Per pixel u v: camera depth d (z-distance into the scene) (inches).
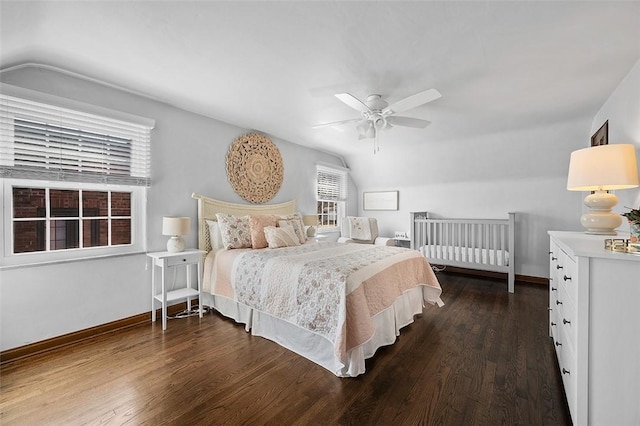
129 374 76.8
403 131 159.5
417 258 114.8
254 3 60.2
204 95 111.1
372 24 67.5
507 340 96.4
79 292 97.3
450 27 68.6
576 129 142.8
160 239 119.0
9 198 85.0
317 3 60.3
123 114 104.3
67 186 96.2
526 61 84.3
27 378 74.6
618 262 48.6
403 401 66.2
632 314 48.0
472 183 192.5
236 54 81.2
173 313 122.9
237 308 112.0
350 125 148.5
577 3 59.9
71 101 92.0
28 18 62.7
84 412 62.3
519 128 151.9
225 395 68.4
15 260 85.7
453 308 128.9
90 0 58.4
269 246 128.2
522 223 175.6
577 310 51.6
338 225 233.3
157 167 117.9
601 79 95.3
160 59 84.0
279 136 170.7
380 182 233.8
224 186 143.6
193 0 59.0
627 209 89.4
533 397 67.0
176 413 62.2
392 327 93.9
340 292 78.2
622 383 48.7
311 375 77.0
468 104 119.0
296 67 88.5
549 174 164.1
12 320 84.4
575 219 159.6
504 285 167.0
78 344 93.7
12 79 84.0
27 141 86.0
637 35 70.8
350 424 59.1
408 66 87.5
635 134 84.4
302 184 192.5
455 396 67.7
